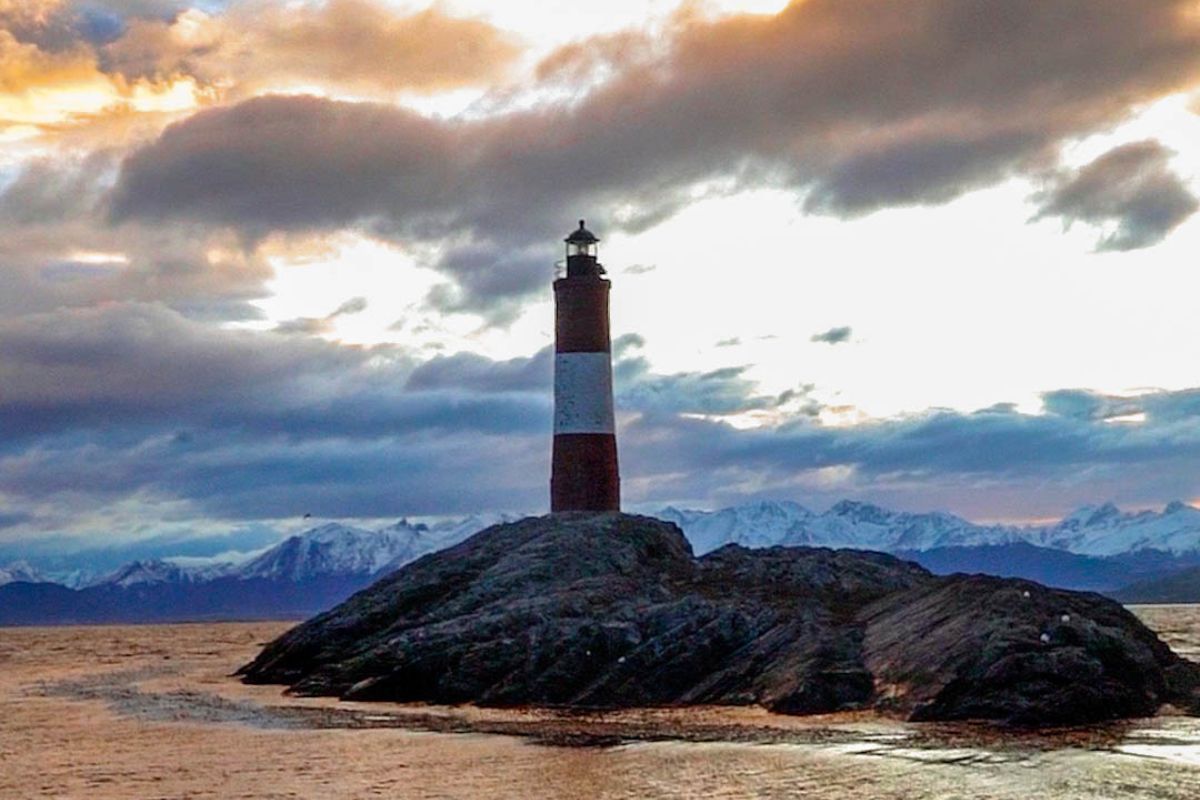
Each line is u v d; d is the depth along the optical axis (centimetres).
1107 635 8906
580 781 6881
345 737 8862
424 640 11269
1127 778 6562
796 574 12712
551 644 10556
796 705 9081
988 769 6838
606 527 13650
